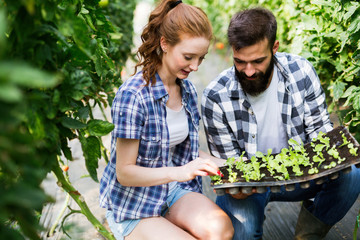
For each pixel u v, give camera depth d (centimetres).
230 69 221
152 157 188
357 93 240
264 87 200
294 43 313
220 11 743
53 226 245
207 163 173
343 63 264
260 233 210
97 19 212
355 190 205
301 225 222
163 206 197
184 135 201
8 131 74
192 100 208
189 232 187
